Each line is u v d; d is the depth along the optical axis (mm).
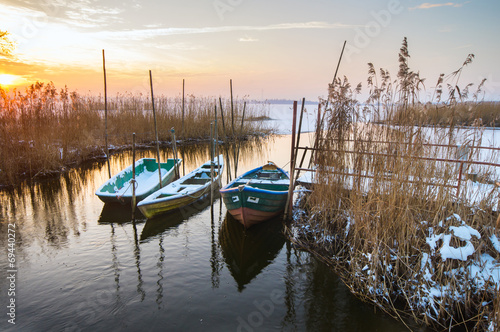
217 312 5004
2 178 11336
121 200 8914
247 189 7246
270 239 7527
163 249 7066
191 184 10609
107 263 6418
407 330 4543
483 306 4375
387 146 6309
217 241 7492
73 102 17844
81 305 5098
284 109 52312
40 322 4691
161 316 4887
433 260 4980
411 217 5176
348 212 6777
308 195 8320
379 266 5312
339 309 5047
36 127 13758
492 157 5871
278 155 18750
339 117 7117
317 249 6898
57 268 6180
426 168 5652
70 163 14430
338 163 7113
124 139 19562
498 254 4781
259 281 5883
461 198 5242
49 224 8312
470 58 5457
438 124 5930
